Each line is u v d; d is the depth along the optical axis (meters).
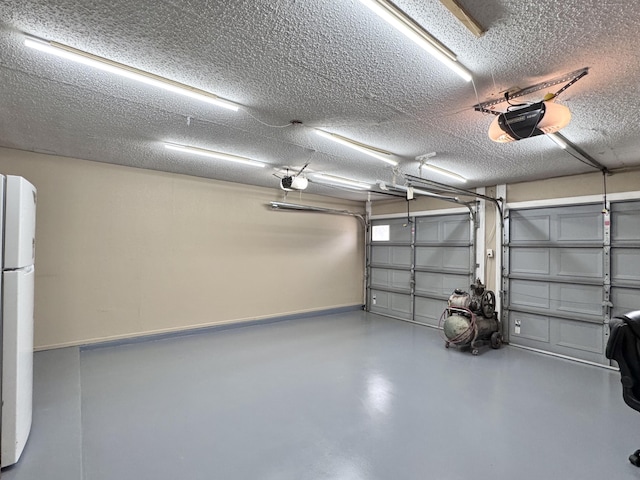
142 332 4.84
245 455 2.29
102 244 4.51
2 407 1.96
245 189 5.88
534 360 4.41
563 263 4.66
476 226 5.64
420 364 4.16
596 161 3.96
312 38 1.74
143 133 3.26
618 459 2.29
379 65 1.99
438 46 1.75
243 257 5.85
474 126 2.93
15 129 3.18
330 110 2.63
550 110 2.11
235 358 4.25
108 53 1.90
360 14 1.55
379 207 7.46
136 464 2.17
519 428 2.68
